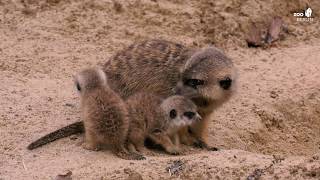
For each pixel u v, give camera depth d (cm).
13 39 1565
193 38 1636
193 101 1155
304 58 1582
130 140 1112
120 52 1269
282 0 1764
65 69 1457
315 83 1459
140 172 1006
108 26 1641
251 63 1560
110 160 1061
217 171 1007
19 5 1677
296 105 1388
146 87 1210
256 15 1711
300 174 988
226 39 1647
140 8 1694
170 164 1030
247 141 1248
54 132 1134
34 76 1411
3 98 1286
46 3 1691
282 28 1709
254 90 1423
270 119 1334
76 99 1308
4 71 1416
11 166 1048
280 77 1487
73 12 1670
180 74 1169
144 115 1109
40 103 1279
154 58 1216
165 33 1639
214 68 1146
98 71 1145
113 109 1075
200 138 1183
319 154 1100
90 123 1084
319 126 1366
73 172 1015
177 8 1703
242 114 1321
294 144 1302
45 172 1023
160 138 1117
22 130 1169
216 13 1698
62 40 1581
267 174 995
